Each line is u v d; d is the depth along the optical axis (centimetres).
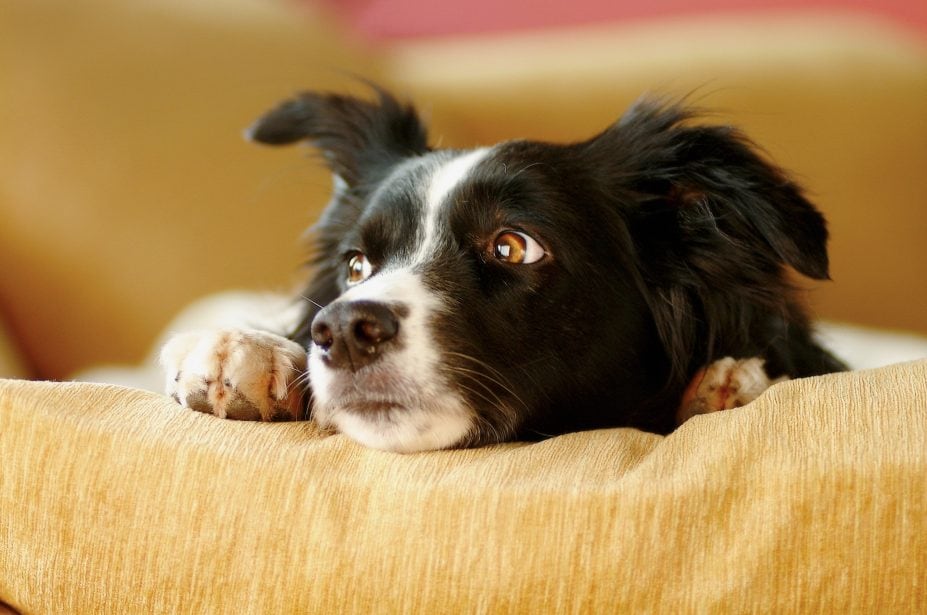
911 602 118
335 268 250
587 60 446
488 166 206
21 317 317
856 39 434
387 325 173
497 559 127
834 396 138
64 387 152
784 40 435
